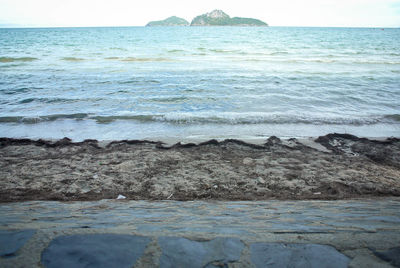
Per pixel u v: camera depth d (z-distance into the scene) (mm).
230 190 4477
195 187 4562
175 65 19781
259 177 4980
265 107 10188
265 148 6566
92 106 10086
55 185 4570
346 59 24547
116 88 12672
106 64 19922
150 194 4301
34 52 28297
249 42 47094
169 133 7754
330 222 2014
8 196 4121
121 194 4293
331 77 15594
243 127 8250
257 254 1327
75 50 30594
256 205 3379
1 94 11422
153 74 16031
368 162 5895
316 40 54469
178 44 41000
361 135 7832
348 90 12688
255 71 17422
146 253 1327
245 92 12164
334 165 5629
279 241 1475
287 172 5211
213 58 24125
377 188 4578
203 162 5664
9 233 1507
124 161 5660
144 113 9352
